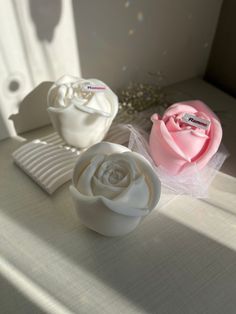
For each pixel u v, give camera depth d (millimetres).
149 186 217
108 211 202
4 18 251
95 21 304
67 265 227
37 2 258
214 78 433
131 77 382
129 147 293
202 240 251
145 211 208
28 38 272
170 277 226
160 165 275
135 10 325
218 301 216
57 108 254
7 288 212
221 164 303
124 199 203
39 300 207
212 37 418
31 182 280
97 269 227
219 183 297
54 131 333
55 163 283
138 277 225
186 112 266
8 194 269
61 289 214
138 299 213
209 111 271
